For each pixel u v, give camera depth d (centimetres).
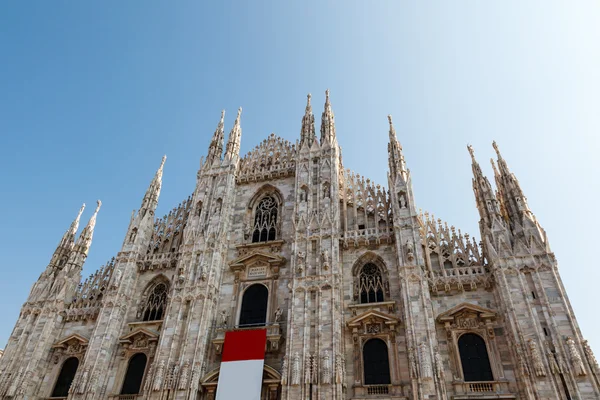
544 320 3303
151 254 4941
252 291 4306
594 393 2931
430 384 3192
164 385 3728
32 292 4850
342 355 3569
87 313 4628
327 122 5200
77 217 5594
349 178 4781
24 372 4191
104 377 4075
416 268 3769
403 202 4238
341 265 4144
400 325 3662
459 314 3616
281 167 5184
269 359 3784
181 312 4159
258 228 4828
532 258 3578
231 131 5647
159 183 5631
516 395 3189
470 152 4584
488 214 4025
